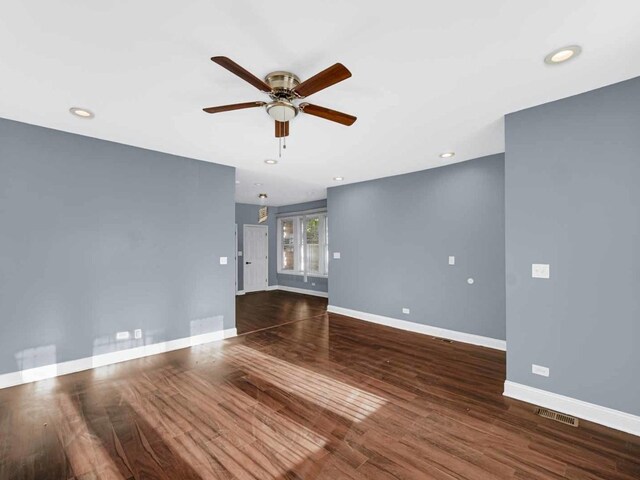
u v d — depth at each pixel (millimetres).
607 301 2086
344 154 3676
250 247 8062
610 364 2074
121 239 3277
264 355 3486
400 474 1665
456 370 3062
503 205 3656
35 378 2764
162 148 3438
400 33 1547
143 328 3426
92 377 2865
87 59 1754
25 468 1705
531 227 2404
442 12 1406
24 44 1614
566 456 1800
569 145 2240
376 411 2299
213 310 4023
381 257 4934
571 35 1567
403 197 4652
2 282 2629
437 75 1947
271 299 7059
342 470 1695
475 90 2141
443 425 2117
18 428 2068
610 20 1459
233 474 1663
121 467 1714
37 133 2785
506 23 1482
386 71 1896
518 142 2471
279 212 8492
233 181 4238
